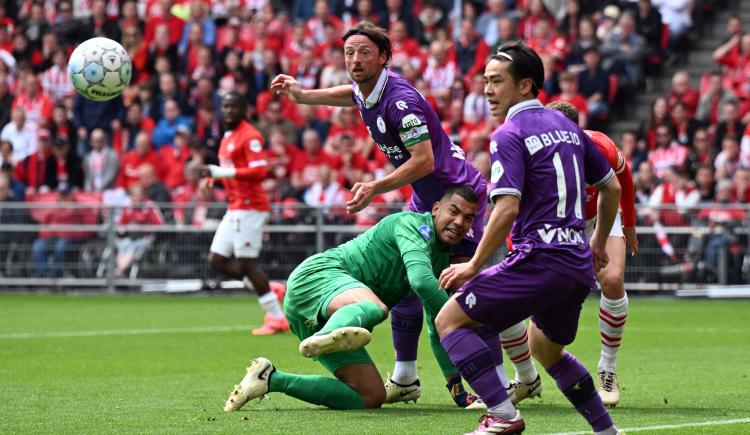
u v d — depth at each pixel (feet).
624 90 178.29
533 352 52.26
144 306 151.74
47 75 204.13
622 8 189.88
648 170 161.58
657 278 157.48
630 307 146.00
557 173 49.85
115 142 192.44
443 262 62.08
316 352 56.29
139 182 175.63
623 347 100.63
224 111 114.93
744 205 155.02
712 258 155.43
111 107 195.31
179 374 81.71
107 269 172.04
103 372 82.89
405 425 58.03
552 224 49.65
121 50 79.61
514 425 50.60
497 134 50.24
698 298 155.94
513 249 50.88
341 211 163.63
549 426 57.98
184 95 190.90
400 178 65.16
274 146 172.14
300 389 63.26
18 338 109.19
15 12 218.79
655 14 186.09
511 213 48.91
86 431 56.54
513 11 189.26
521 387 66.59
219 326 123.03
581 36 179.11
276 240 164.76
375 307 59.77
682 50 191.01
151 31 205.77
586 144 52.03
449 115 175.52
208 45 202.39
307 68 188.03
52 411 63.41
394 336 67.97
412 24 192.13
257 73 192.75
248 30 200.85
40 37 214.07
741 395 70.54
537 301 49.57
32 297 168.25
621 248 68.13
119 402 67.21
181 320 130.41
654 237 157.07
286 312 64.75
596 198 68.03
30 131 198.59
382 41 66.74
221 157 115.75
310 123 181.37
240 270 114.01
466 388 74.79
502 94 51.31
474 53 179.73
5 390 72.79
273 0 211.20
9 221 175.63
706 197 159.53
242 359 91.61
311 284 63.00
